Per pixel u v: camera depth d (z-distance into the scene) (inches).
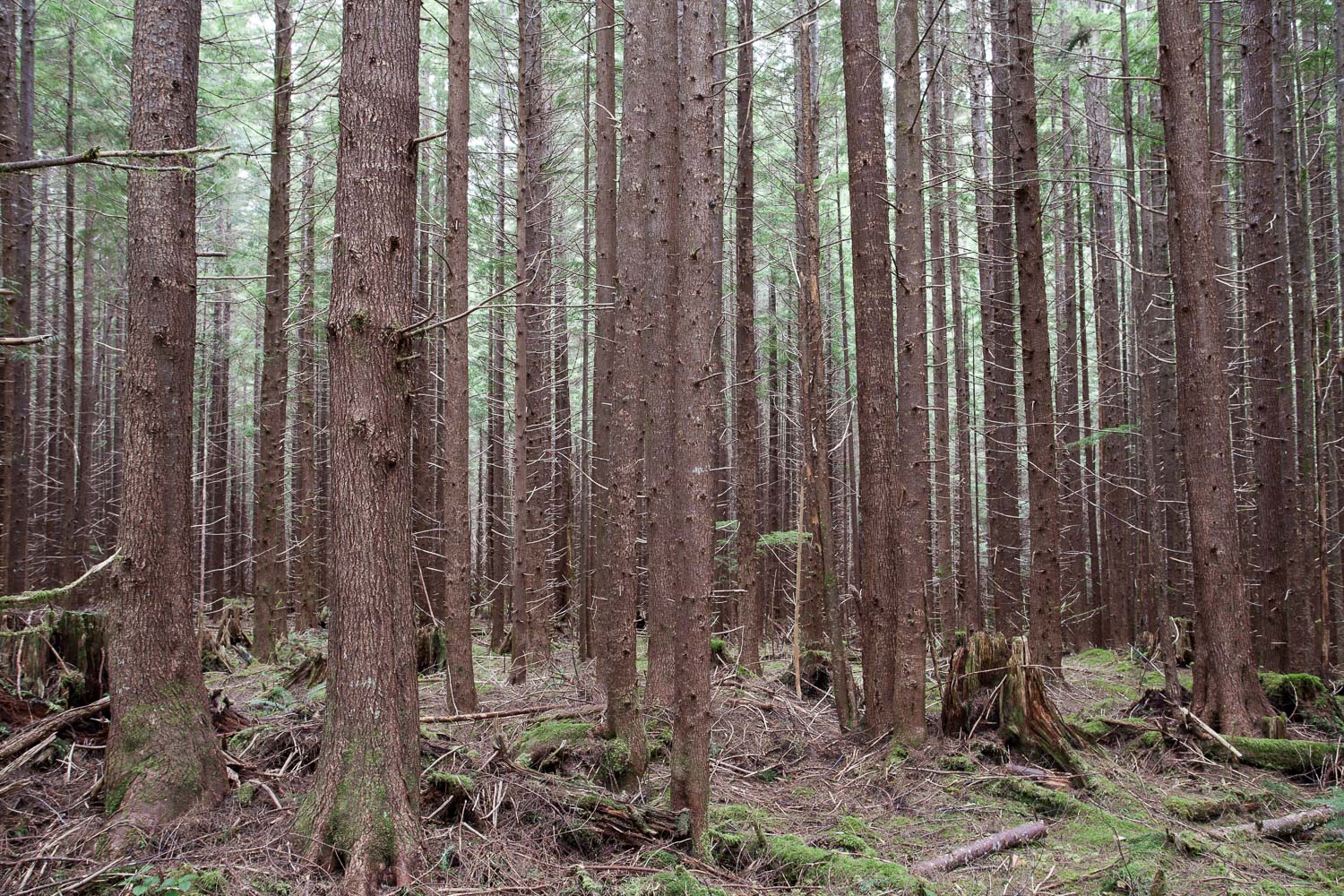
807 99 286.2
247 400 1195.3
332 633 178.5
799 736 300.0
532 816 198.1
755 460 416.8
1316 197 574.2
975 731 279.7
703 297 224.8
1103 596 714.8
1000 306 474.0
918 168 300.7
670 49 314.3
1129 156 326.0
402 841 170.1
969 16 591.8
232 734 234.4
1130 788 247.9
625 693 246.1
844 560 766.5
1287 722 296.5
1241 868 193.9
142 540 193.8
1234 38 559.8
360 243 178.1
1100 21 558.6
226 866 165.2
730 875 187.9
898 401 300.0
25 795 190.9
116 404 928.3
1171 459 565.3
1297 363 461.4
